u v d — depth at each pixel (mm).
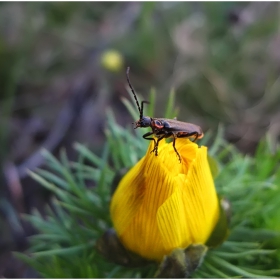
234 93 245
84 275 121
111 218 123
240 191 132
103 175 128
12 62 227
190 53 244
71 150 217
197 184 111
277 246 128
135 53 245
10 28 238
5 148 211
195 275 121
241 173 137
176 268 112
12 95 224
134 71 246
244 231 128
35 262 126
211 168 125
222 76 246
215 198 117
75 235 131
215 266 121
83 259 123
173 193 107
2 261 195
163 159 109
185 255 113
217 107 238
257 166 141
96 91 233
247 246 125
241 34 252
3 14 239
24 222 199
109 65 221
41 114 232
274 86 243
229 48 251
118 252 117
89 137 222
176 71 240
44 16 242
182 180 109
